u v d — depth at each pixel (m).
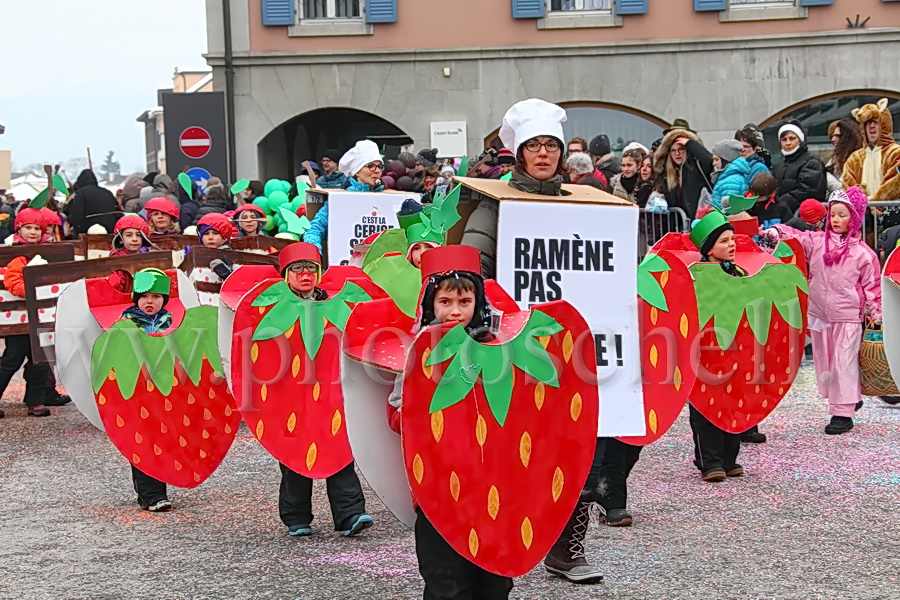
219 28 21.06
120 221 9.84
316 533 6.31
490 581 4.27
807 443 8.39
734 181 11.02
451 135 20.97
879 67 20.72
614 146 21.34
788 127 12.01
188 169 17.78
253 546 6.09
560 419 4.20
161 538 6.32
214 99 17.95
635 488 7.12
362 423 4.27
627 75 20.97
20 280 10.20
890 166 12.49
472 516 4.08
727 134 20.98
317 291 6.36
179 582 5.50
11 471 8.26
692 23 20.88
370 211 9.95
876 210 12.49
